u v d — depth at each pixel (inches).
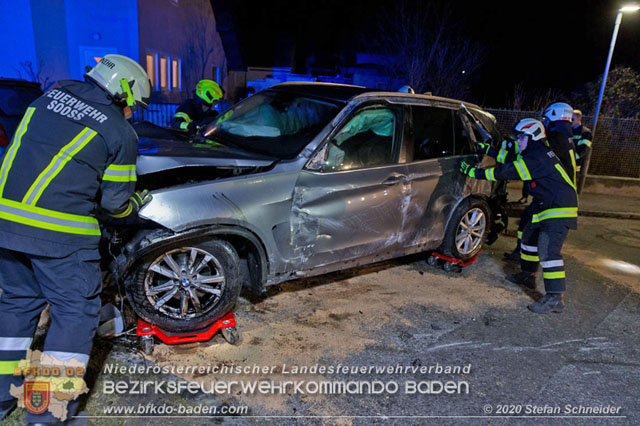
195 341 126.6
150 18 458.9
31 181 83.2
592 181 385.4
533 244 179.2
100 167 88.4
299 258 135.2
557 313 166.4
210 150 131.2
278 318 144.0
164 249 111.9
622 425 110.1
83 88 89.3
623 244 257.8
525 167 160.2
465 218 184.7
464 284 183.9
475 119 186.9
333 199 137.0
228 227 117.1
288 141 141.3
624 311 172.2
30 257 86.4
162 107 385.1
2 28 399.9
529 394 119.0
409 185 156.3
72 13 416.2
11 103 256.7
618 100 498.9
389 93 157.5
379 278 181.3
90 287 91.5
